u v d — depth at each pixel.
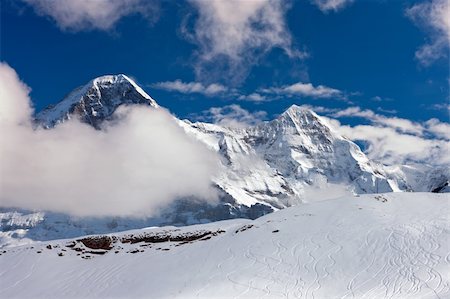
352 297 78.81
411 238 93.44
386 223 100.38
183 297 85.19
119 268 103.75
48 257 112.06
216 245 105.50
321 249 95.12
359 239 96.00
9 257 114.44
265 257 95.62
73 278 102.12
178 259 102.62
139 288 92.69
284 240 100.62
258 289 84.88
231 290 85.50
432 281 79.69
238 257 97.62
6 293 99.44
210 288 87.38
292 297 81.06
